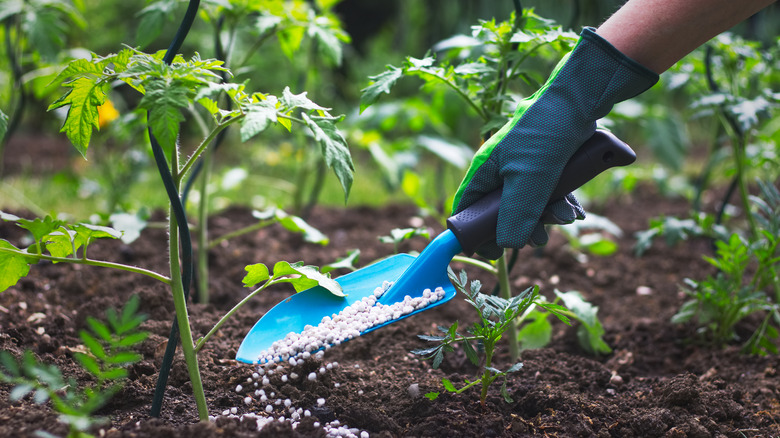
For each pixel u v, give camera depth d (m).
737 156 2.45
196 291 2.35
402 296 1.65
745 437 1.62
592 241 2.87
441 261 1.65
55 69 2.69
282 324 1.69
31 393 1.55
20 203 3.44
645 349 2.24
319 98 4.83
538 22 1.87
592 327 1.99
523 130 1.56
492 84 1.86
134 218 2.25
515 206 1.54
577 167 1.58
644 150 5.71
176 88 1.25
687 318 2.17
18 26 2.74
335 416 1.59
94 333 2.03
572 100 1.54
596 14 4.27
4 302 2.12
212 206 3.68
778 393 1.87
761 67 2.56
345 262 1.90
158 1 2.16
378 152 3.51
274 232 3.32
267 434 1.38
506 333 2.17
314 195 3.30
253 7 2.25
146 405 1.58
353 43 7.43
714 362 2.11
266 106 1.29
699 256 3.11
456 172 4.82
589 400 1.75
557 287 2.84
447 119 4.77
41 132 5.72
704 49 2.42
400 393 1.73
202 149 1.39
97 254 2.70
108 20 5.42
